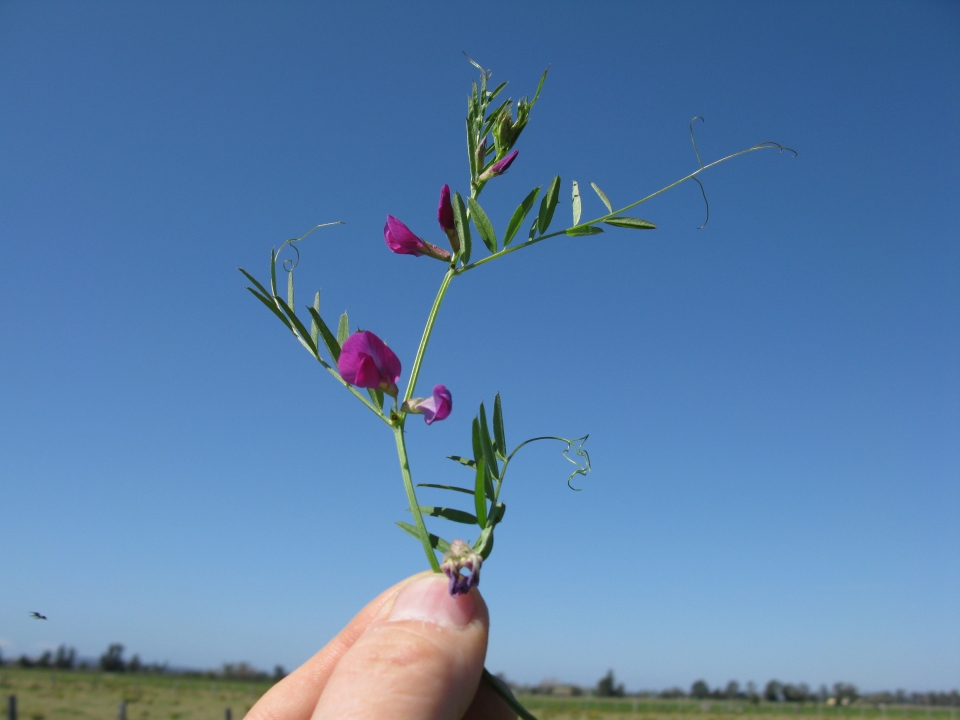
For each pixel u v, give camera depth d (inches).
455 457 5.9
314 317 5.8
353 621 7.4
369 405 5.4
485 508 5.3
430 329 5.6
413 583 5.4
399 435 5.3
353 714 4.8
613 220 6.1
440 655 5.0
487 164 6.4
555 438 6.3
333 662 7.2
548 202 6.1
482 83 6.4
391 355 5.4
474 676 5.2
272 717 7.0
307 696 7.1
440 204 5.8
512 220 6.0
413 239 5.9
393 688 4.8
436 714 4.9
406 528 5.5
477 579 4.9
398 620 5.2
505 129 6.2
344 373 5.3
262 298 5.8
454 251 5.9
